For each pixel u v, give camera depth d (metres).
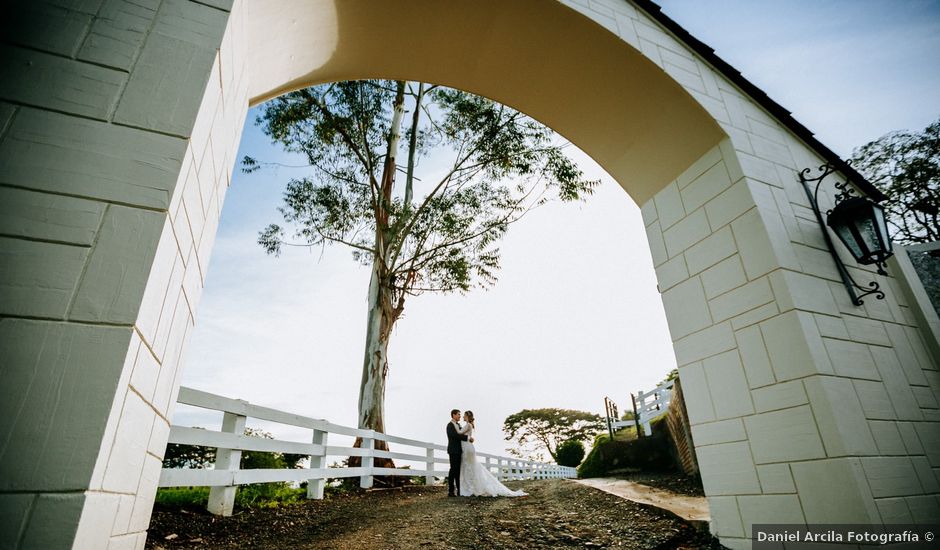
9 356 0.92
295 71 2.62
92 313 1.00
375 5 2.58
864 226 2.73
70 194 1.10
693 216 3.23
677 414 7.41
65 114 1.17
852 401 2.38
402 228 11.52
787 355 2.51
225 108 1.68
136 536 1.30
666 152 3.37
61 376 0.94
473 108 12.03
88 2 1.33
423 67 3.18
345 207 11.88
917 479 2.33
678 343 3.21
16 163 1.09
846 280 2.84
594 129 3.54
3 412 0.88
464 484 6.41
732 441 2.74
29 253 1.02
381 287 10.90
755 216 2.79
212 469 3.88
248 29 1.85
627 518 3.62
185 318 1.55
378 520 4.32
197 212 1.48
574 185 11.84
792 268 2.66
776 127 3.42
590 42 2.94
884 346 2.73
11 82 1.16
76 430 0.91
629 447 9.91
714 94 3.19
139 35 1.34
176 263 1.30
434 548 3.18
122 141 1.19
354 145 11.52
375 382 9.97
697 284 3.13
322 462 5.88
